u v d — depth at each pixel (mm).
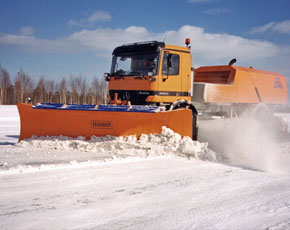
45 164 6348
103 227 3303
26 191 4578
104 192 4590
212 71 11477
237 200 4371
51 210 3803
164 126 7746
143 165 6539
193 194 4605
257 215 3787
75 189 4715
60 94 74938
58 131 8906
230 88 10586
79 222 3434
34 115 9180
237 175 5961
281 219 3666
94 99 74875
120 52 9312
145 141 7766
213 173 6066
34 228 3252
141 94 8586
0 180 5164
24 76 70500
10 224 3355
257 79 11906
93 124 8469
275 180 5641
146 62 8656
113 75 9312
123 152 7684
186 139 7676
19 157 7246
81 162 6473
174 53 8812
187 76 9148
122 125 8156
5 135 13602
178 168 6383
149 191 4695
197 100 9711
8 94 71000
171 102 8789
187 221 3529
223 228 3355
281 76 13383
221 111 10609
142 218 3594
